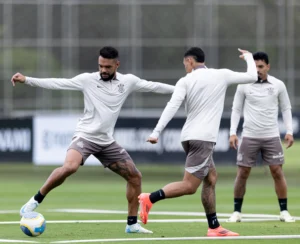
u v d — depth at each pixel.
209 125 36.47
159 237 36.72
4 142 90.06
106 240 35.41
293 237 36.72
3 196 65.50
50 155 89.38
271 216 48.41
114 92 37.88
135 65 106.88
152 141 36.00
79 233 38.41
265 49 107.88
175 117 87.44
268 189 74.44
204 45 107.06
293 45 107.56
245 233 38.41
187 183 36.44
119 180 89.25
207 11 106.81
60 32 106.62
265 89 45.25
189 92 36.56
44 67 106.25
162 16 106.94
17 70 106.62
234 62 107.56
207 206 37.12
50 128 89.19
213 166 37.22
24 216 37.09
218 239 36.00
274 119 45.50
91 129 37.81
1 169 110.50
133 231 38.47
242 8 108.31
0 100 105.75
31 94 105.00
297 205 56.84
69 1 106.62
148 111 102.62
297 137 90.62
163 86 38.88
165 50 106.94
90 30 106.81
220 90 36.75
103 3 106.81
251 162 45.31
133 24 107.00
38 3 106.62
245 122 45.59
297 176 97.81
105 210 52.44
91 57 106.75
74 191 71.62
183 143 36.91
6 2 106.88
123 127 88.19
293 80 107.00
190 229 40.25
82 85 37.88
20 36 106.94
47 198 63.72
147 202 36.06
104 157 38.38
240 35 107.94
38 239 36.03
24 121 89.50
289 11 107.81
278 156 45.38
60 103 103.94
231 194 67.69
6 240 35.53
